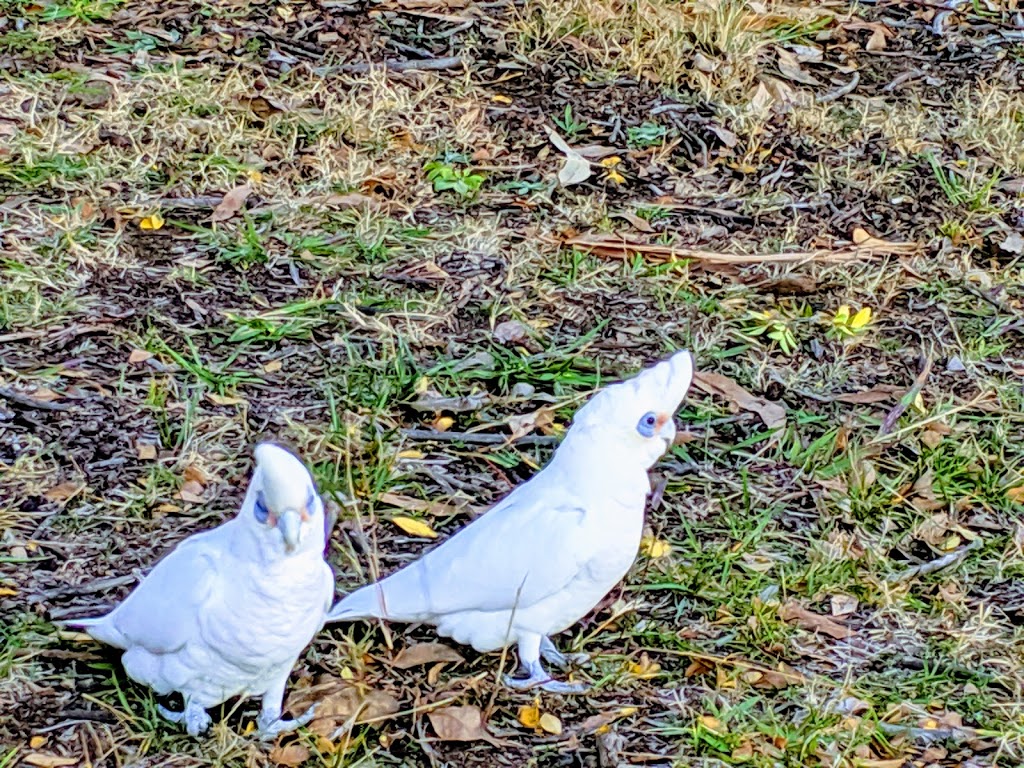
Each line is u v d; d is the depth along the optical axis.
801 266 3.49
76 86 3.72
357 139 3.67
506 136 3.72
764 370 3.28
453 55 3.91
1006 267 3.53
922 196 3.66
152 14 3.94
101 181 3.52
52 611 2.81
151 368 3.17
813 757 2.72
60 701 2.72
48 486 2.98
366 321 3.29
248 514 2.57
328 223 3.49
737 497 3.06
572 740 2.73
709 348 3.31
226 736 2.68
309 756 2.68
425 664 2.80
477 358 3.24
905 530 3.04
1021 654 2.87
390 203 3.55
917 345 3.35
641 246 3.49
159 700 2.72
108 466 3.02
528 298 3.38
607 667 2.81
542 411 3.15
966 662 2.85
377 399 3.15
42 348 3.19
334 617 2.75
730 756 2.72
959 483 3.11
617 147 3.73
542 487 2.73
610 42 3.95
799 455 3.12
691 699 2.79
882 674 2.83
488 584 2.71
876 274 3.47
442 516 2.99
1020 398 3.26
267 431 3.09
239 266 3.38
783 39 4.10
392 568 2.91
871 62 4.07
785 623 2.89
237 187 3.53
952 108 3.91
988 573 2.98
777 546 2.99
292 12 3.99
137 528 2.94
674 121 3.79
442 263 3.43
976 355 3.33
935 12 4.33
